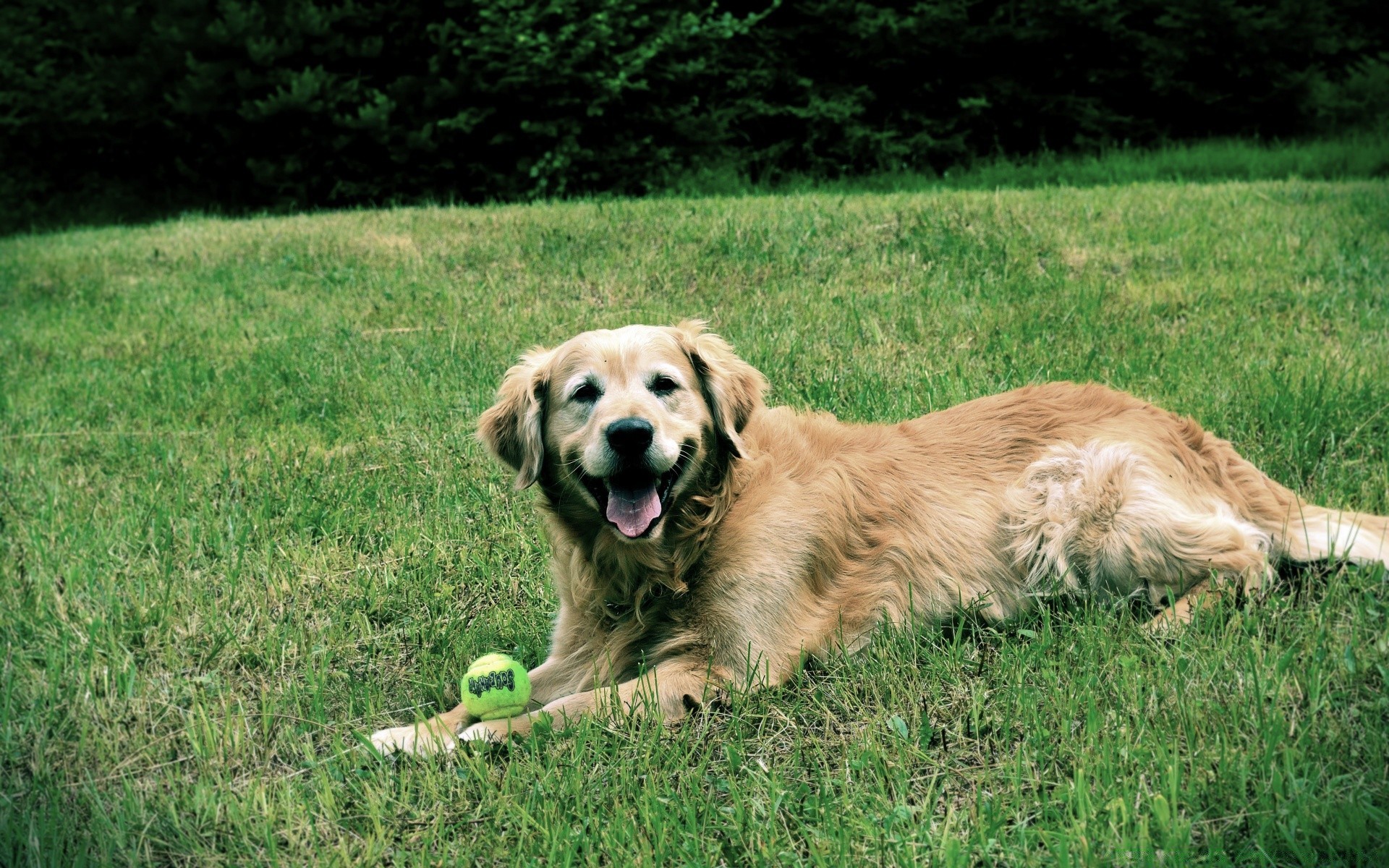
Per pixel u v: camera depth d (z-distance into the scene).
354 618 3.72
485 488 4.67
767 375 5.65
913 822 2.48
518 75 15.16
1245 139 16.94
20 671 3.42
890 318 6.42
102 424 5.87
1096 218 8.38
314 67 16.67
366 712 3.23
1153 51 16.64
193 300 8.25
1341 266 6.79
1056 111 16.67
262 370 6.44
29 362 7.13
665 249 8.09
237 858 2.56
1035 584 3.57
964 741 2.82
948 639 3.48
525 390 3.54
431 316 7.33
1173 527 3.39
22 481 5.12
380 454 5.15
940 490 3.62
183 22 16.89
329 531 4.39
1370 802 2.33
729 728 2.96
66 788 2.84
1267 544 3.59
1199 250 7.33
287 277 8.67
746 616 3.26
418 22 16.23
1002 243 7.65
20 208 17.83
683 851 2.42
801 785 2.66
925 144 16.36
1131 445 3.56
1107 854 2.26
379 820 2.60
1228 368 5.29
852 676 3.17
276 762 2.99
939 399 5.16
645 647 3.43
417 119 16.03
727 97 16.61
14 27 17.92
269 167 16.48
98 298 8.68
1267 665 2.88
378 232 9.79
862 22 15.95
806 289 7.11
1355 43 17.45
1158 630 3.20
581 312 7.11
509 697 3.10
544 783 2.71
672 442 3.18
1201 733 2.66
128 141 17.86
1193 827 2.38
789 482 3.46
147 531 4.42
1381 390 4.78
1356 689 2.77
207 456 5.25
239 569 4.03
